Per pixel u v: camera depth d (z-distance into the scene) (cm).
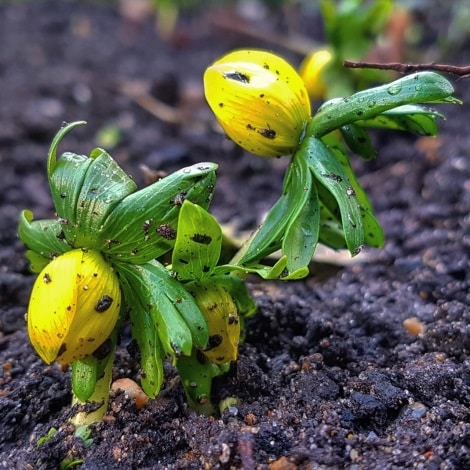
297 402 27
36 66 62
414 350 29
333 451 25
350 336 30
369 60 49
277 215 26
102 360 25
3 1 81
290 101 25
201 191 24
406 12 55
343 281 33
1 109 51
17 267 34
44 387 28
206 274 25
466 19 57
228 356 25
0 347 30
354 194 25
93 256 24
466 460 24
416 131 27
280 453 25
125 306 25
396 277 33
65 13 79
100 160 25
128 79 59
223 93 25
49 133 48
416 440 25
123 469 25
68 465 26
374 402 26
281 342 29
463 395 26
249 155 45
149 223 24
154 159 44
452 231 35
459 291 31
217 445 25
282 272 25
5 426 27
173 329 24
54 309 24
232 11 77
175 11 74
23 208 39
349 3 36
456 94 49
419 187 39
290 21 74
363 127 27
